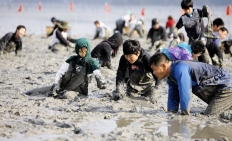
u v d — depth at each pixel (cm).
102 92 2489
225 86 1891
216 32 3406
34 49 5012
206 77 1886
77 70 2328
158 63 1828
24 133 1634
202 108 2114
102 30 6675
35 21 11225
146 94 2317
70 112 1977
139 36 7469
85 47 2288
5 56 4050
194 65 1862
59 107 2083
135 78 2288
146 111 2003
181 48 1997
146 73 2270
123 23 7562
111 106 2084
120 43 3052
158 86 2267
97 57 2997
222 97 1898
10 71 3266
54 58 4100
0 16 13475
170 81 1956
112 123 1781
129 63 2267
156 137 1569
